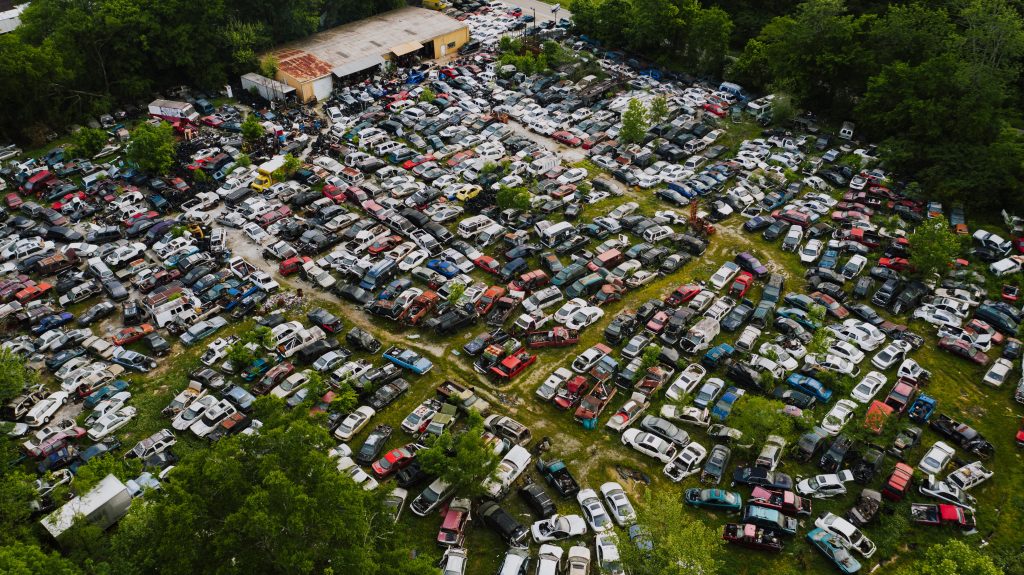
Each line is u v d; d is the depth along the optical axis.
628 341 71.69
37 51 108.00
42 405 64.50
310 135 111.06
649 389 65.06
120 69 120.88
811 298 75.81
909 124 101.38
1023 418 63.91
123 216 91.12
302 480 44.75
